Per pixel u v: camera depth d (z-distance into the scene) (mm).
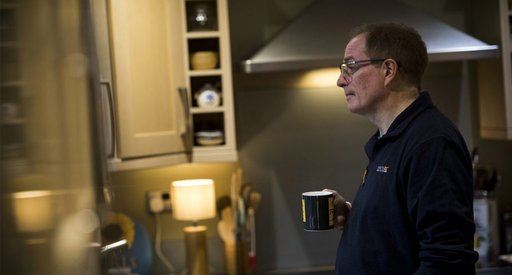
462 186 1812
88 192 1987
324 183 4031
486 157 4090
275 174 4008
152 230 3941
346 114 4031
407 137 1896
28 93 1808
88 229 1979
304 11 3736
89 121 1992
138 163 3242
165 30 3396
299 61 3502
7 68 1772
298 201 4020
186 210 3787
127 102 3176
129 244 3795
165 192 3947
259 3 3967
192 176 3980
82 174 1965
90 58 2020
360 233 1940
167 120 3402
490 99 3959
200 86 3650
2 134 1762
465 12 4051
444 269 1756
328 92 4020
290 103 4008
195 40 3646
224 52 3545
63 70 1912
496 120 3918
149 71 3297
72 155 1927
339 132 4031
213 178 3994
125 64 3162
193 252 3818
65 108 1900
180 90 3441
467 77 4074
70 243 1913
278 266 4012
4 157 1764
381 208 1906
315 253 4023
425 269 1777
